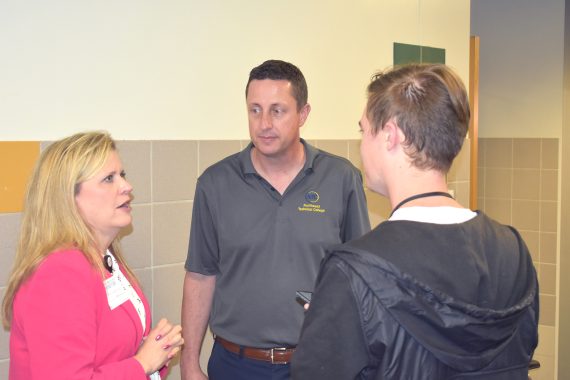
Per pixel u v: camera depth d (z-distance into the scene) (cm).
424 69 97
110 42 203
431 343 82
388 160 96
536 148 410
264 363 172
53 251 134
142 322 155
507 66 418
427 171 94
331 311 86
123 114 208
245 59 240
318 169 184
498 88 423
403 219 91
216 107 233
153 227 219
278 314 172
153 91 215
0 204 183
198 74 227
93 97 201
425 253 85
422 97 93
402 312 83
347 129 280
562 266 406
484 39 427
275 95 169
